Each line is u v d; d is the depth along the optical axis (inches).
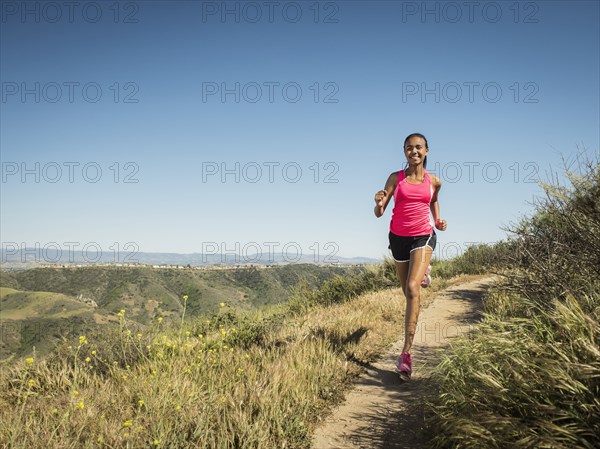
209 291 3764.8
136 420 129.3
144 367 177.3
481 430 100.4
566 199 180.2
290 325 252.7
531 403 105.0
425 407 135.0
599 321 125.1
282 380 158.6
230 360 183.9
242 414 129.3
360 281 452.1
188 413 133.4
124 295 3860.7
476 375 120.9
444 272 524.4
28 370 184.9
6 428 126.6
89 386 169.8
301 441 127.0
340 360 188.2
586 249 174.4
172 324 241.8
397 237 182.4
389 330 246.4
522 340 129.2
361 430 132.4
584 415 96.7
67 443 117.3
